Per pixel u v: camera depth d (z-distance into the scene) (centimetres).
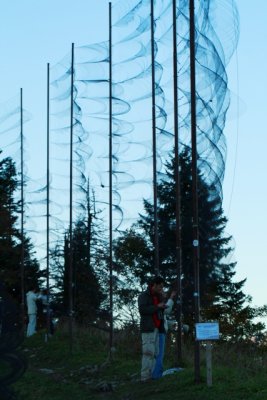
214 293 3784
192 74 1609
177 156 1850
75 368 2088
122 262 3547
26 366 1027
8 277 4572
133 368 1902
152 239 3612
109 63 2508
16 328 1033
